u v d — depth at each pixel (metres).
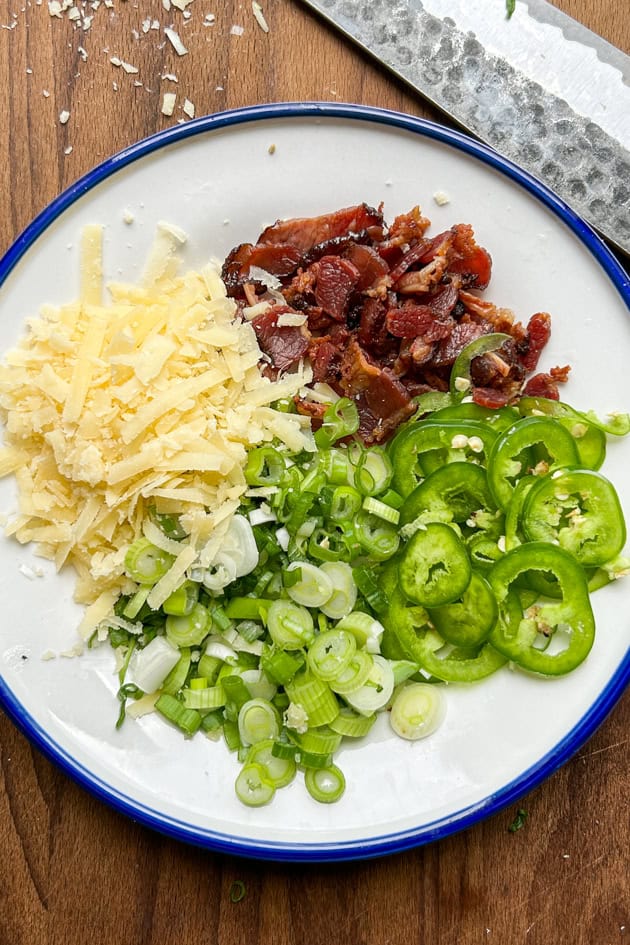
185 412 0.36
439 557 0.36
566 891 0.38
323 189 0.38
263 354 0.38
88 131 0.40
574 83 0.39
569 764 0.38
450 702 0.37
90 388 0.36
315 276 0.38
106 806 0.38
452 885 0.38
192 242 0.38
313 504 0.37
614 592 0.37
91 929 0.38
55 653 0.37
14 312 0.37
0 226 0.39
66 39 0.40
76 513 0.37
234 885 0.38
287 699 0.37
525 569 0.36
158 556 0.36
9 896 0.38
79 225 0.37
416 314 0.37
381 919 0.38
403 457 0.37
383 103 0.40
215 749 0.36
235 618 0.37
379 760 0.36
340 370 0.38
